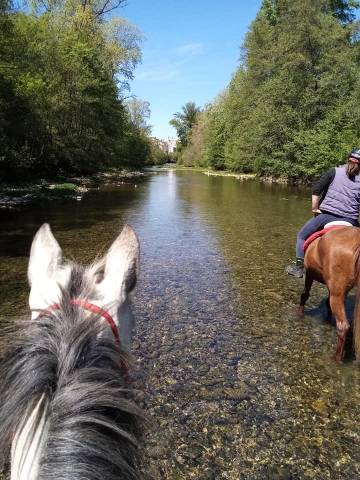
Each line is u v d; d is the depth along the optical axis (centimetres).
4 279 778
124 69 4166
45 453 110
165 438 377
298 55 3275
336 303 513
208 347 550
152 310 666
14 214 1519
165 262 948
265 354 537
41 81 2362
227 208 1898
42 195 2041
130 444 123
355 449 372
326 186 591
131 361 148
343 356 531
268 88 3559
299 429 396
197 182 3694
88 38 3481
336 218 575
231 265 934
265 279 841
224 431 390
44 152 2695
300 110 3375
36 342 132
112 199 2159
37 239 191
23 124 2175
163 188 2980
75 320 142
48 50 2738
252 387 462
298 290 781
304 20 3331
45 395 121
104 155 3716
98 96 3331
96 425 117
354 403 439
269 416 414
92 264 187
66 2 3475
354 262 487
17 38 2320
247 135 4119
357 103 3011
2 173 2294
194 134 8612
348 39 3394
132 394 141
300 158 3306
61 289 155
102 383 123
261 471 344
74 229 1282
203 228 1376
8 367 134
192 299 720
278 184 3531
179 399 435
